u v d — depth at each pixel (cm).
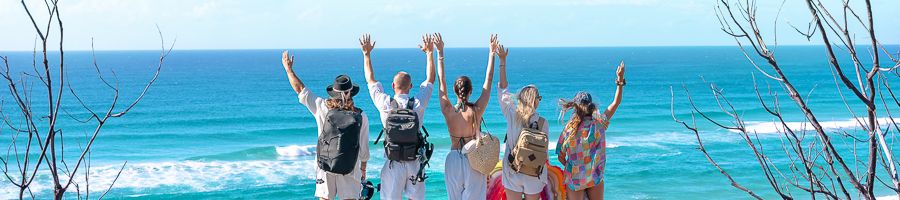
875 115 306
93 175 3459
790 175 3369
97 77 13412
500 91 591
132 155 4378
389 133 549
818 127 310
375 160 3828
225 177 3519
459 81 580
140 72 15512
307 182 3428
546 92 10831
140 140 5078
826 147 313
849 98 7781
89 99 8769
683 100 8194
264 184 3375
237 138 5228
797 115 6147
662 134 4941
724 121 5722
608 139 4738
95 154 4378
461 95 579
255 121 6278
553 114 6338
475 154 568
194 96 9200
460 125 580
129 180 3403
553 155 3894
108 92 9838
